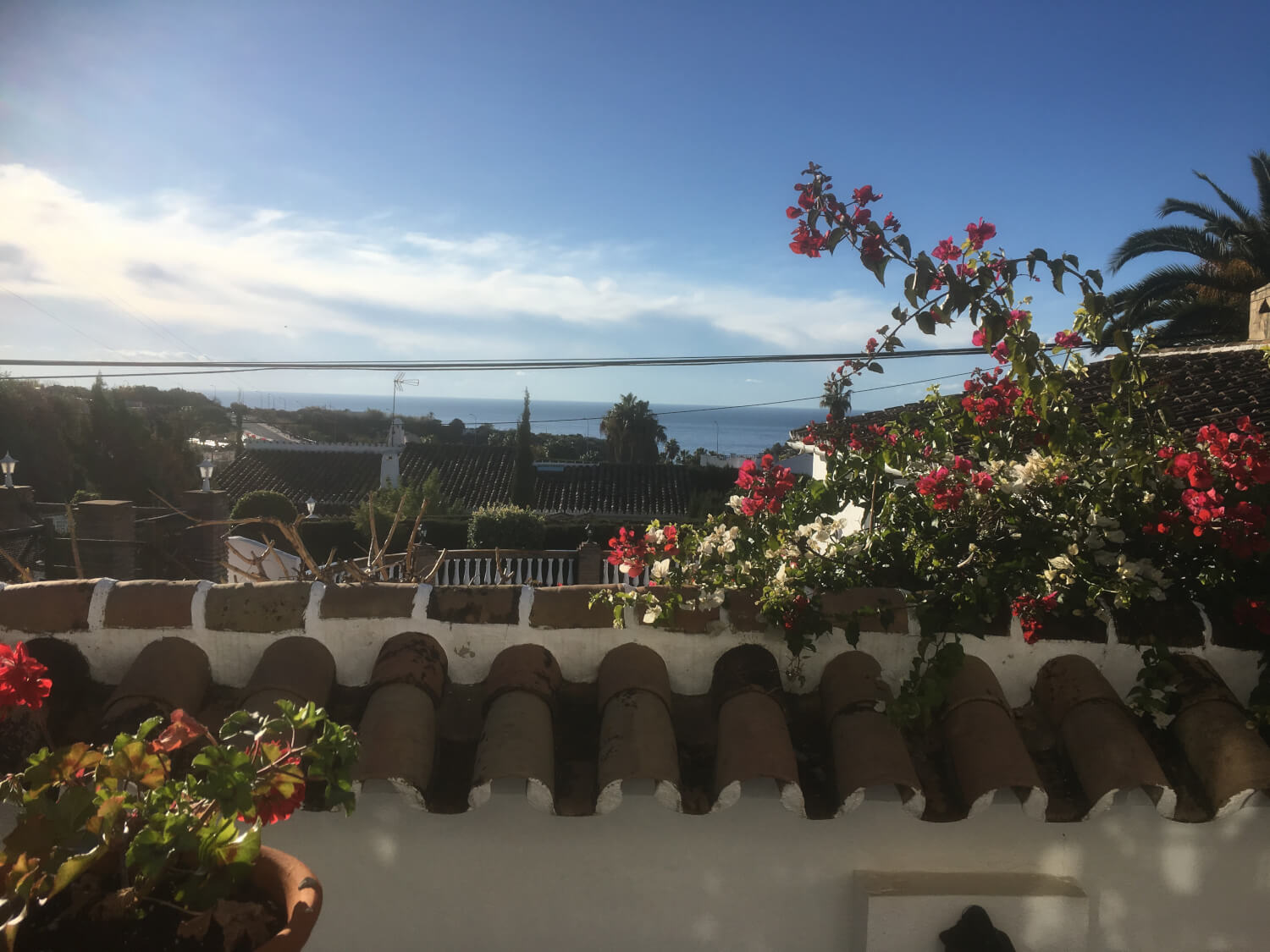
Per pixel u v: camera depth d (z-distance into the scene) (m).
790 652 2.73
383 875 2.48
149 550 13.05
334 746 1.70
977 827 2.52
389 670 2.56
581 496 30.91
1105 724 2.45
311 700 2.50
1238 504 2.64
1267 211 19.06
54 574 12.03
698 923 2.49
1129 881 2.54
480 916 2.48
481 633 2.72
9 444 26.98
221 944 1.64
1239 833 2.55
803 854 2.50
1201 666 2.63
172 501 22.95
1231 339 18.72
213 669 2.69
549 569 15.07
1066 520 2.96
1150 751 2.38
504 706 2.47
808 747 2.53
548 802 2.27
